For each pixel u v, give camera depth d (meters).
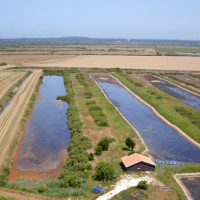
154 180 34.69
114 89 95.25
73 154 40.72
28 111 64.56
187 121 59.62
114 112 65.38
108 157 41.12
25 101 74.06
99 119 58.41
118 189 32.31
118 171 36.75
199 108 70.62
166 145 47.41
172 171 37.38
